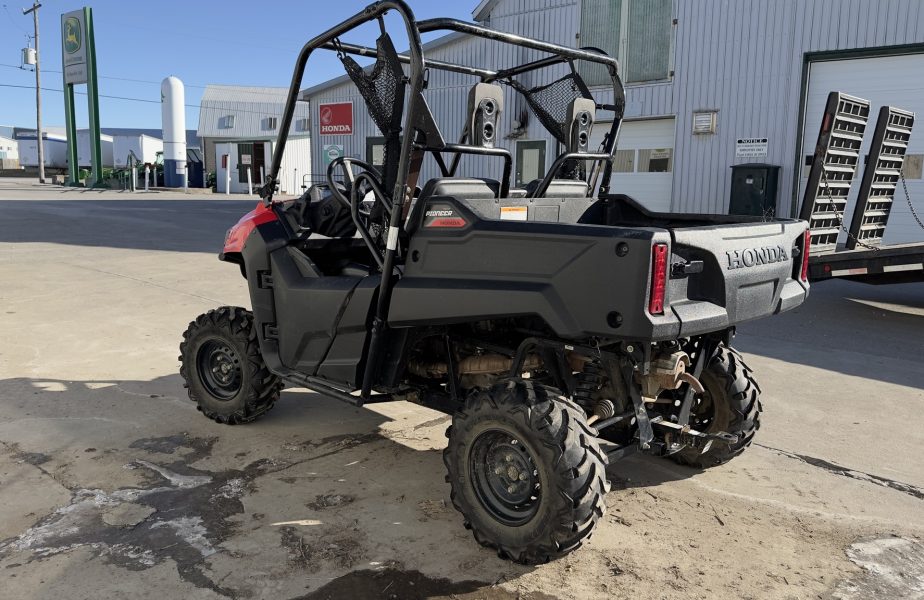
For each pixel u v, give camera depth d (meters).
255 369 4.21
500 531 2.91
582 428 2.79
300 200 4.19
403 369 3.44
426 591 2.75
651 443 3.37
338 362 3.60
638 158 14.91
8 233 14.59
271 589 2.74
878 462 4.01
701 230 2.85
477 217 2.97
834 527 3.30
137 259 11.18
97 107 36.81
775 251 3.26
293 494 3.52
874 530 3.28
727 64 13.55
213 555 2.96
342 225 4.17
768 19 13.02
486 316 2.91
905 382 5.45
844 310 8.16
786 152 13.16
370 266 4.18
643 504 3.50
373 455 4.00
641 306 2.56
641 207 3.95
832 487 3.70
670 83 14.20
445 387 3.81
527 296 2.79
